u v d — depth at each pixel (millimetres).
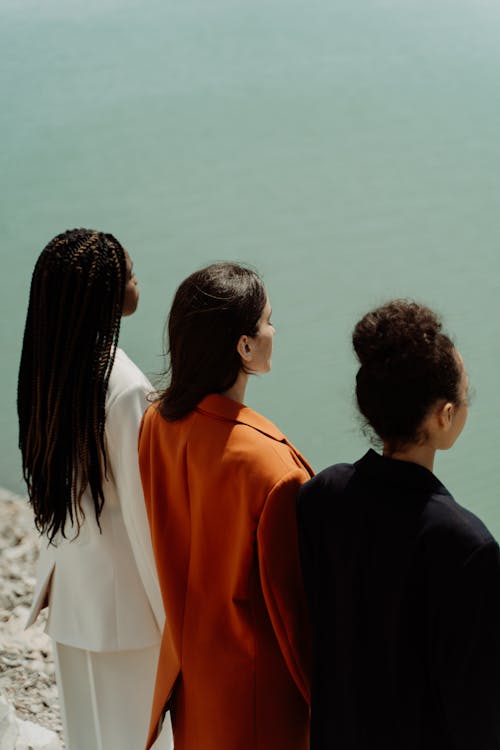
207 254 7871
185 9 13148
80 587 1920
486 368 6258
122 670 1959
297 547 1551
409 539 1303
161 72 11289
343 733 1462
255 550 1565
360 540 1362
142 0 13523
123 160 9398
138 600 1906
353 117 10203
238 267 1618
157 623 1929
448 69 11086
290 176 9117
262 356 1609
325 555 1441
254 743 1665
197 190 8891
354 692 1422
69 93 10812
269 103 10508
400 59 11367
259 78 11039
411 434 1329
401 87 10680
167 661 1748
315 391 5988
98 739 1993
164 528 1701
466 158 9320
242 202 8719
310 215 8453
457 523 1277
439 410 1319
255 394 5992
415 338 1302
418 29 12156
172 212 8422
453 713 1309
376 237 8086
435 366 1297
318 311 7023
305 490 1467
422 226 8219
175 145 9719
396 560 1315
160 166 9203
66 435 1773
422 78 10883
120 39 12148
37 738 2410
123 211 8547
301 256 7832
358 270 7602
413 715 1366
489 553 1259
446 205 8523
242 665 1638
